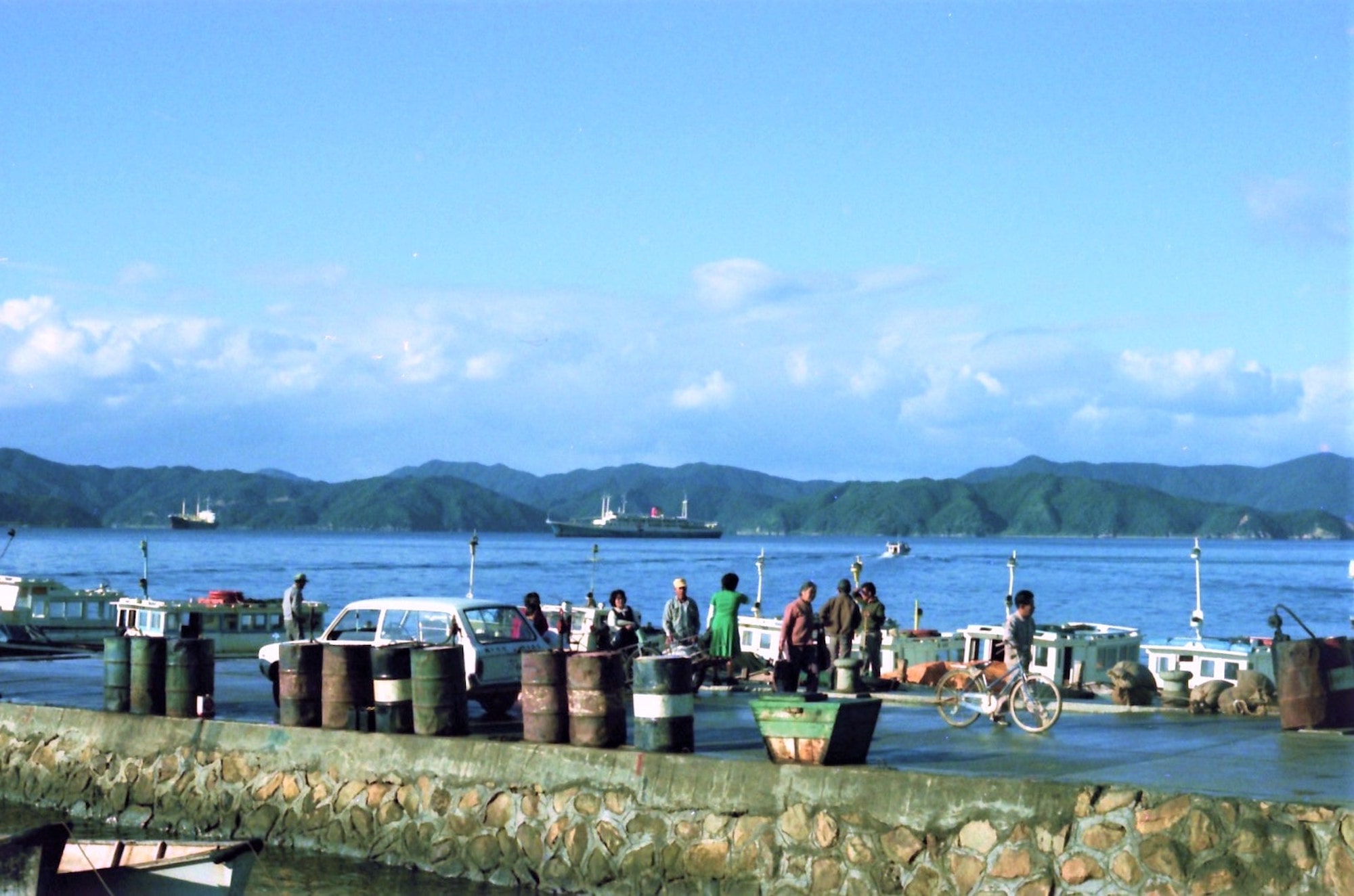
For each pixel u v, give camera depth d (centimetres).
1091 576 15488
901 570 16650
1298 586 13275
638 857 1436
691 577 13225
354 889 1516
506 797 1549
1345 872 1101
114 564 14412
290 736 1744
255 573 12744
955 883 1257
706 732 1838
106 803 1886
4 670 2936
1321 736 1750
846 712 1387
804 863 1340
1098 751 1605
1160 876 1172
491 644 2000
